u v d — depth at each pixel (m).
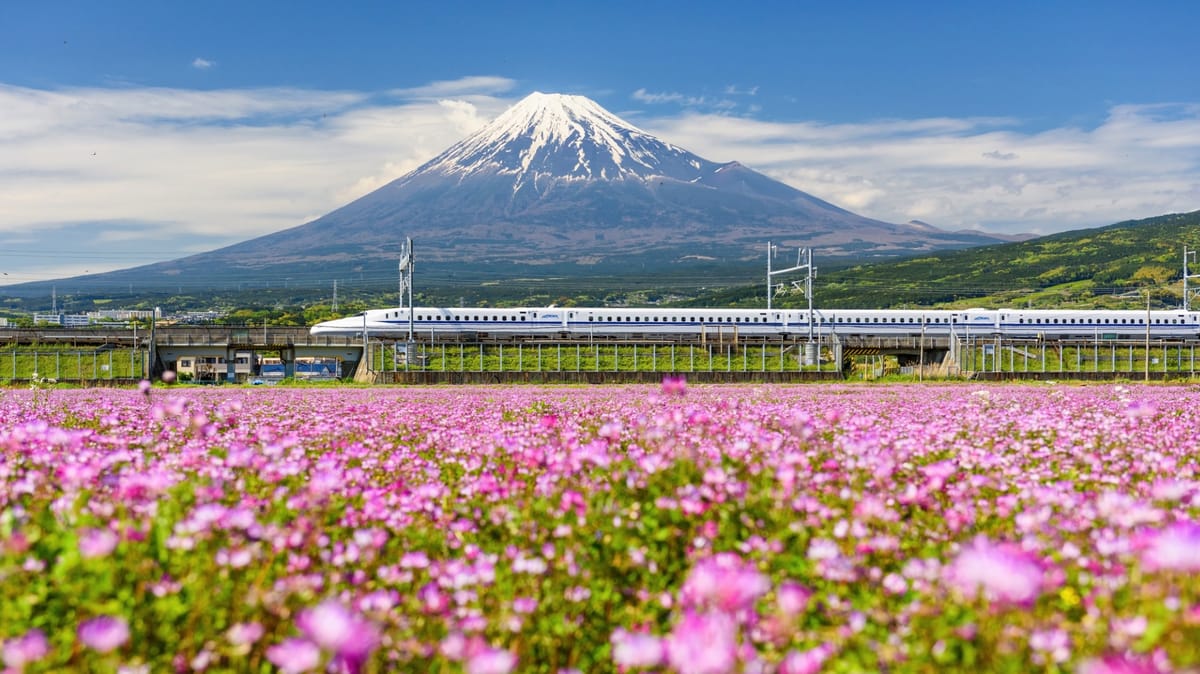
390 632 7.91
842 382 84.25
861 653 7.52
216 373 99.12
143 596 8.36
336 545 9.76
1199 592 7.14
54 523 10.46
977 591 7.68
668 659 6.50
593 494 11.59
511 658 6.57
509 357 93.81
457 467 15.47
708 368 93.88
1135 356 103.12
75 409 30.36
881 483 12.14
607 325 112.00
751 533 10.67
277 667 7.78
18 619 8.12
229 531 9.27
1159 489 10.60
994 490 13.05
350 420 23.53
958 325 117.81
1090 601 8.17
